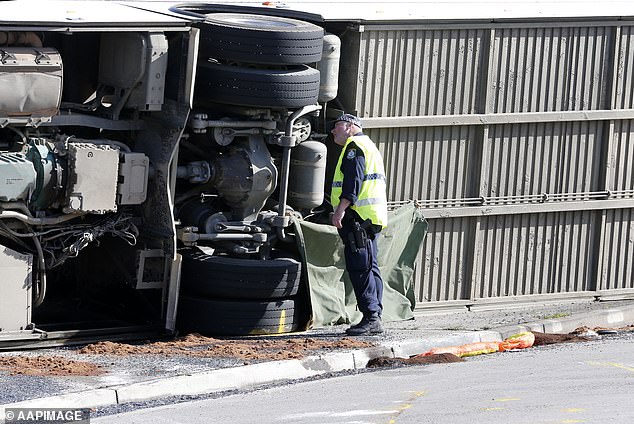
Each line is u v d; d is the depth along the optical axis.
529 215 33.69
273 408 21.50
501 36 32.38
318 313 29.19
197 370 24.12
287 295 28.62
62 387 22.38
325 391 23.09
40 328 27.38
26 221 26.02
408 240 31.03
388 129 31.30
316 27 28.80
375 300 28.31
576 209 34.16
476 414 20.77
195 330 28.31
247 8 30.84
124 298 29.34
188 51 26.88
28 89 25.42
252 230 28.89
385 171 31.44
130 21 26.02
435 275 32.56
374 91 30.95
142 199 27.20
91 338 27.12
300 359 25.28
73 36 28.81
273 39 27.66
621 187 34.84
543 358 26.53
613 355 26.89
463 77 32.06
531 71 32.97
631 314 32.84
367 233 28.08
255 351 26.19
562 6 34.69
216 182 28.44
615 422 20.27
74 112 27.66
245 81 27.66
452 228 32.66
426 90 31.61
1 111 25.28
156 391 22.84
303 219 30.19
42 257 26.47
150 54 26.77
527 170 33.38
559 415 20.70
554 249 34.19
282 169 28.89
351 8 31.62
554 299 34.31
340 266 29.73
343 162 27.98
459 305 32.91
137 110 27.48
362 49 30.58
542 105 33.28
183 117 27.08
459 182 32.47
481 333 28.66
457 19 31.44
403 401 21.88
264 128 28.62
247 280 28.00
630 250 35.41
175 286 27.70
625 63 34.31
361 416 20.64
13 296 25.88
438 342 27.83
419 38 31.30
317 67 29.73
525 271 33.88
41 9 26.30
